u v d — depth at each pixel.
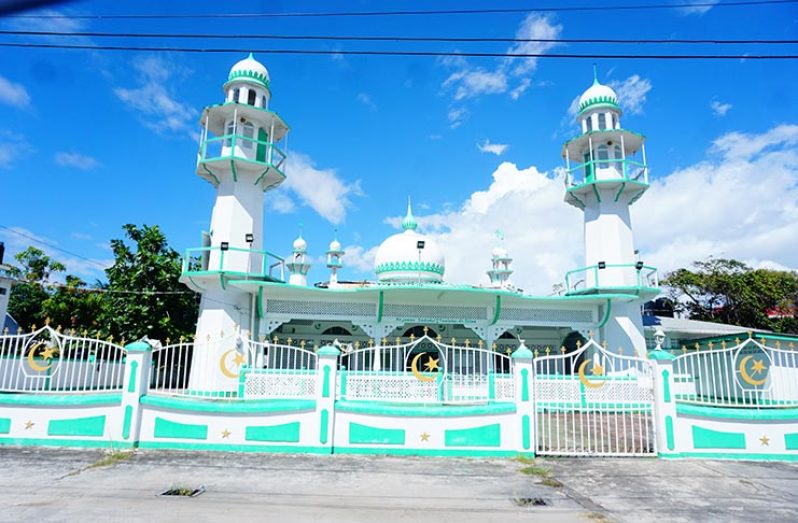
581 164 20.06
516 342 22.08
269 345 10.98
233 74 19.52
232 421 9.36
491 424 9.29
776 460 9.20
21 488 6.72
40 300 27.78
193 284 17.48
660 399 9.38
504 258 27.67
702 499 6.83
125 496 6.43
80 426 9.41
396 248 22.78
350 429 9.30
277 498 6.49
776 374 12.30
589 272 19.41
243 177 18.64
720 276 29.73
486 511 6.14
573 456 9.27
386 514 5.95
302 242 28.58
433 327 21.58
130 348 9.66
